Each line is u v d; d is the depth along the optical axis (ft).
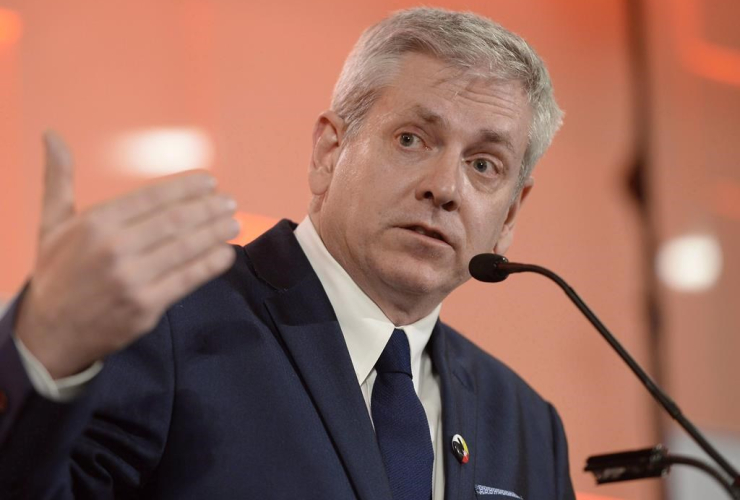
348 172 16.31
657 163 32.12
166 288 10.44
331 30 27.12
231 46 25.59
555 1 31.37
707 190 32.71
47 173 10.84
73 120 23.49
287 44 26.40
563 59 31.24
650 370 30.81
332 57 26.99
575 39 31.55
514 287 28.78
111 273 10.22
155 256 10.38
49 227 10.73
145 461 13.73
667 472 15.74
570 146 30.91
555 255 29.96
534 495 17.26
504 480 16.89
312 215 17.17
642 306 30.96
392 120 16.11
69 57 23.63
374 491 14.51
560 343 29.32
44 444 11.08
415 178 15.80
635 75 32.27
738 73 33.78
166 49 24.79
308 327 15.81
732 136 33.45
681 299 31.68
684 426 14.48
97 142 23.68
